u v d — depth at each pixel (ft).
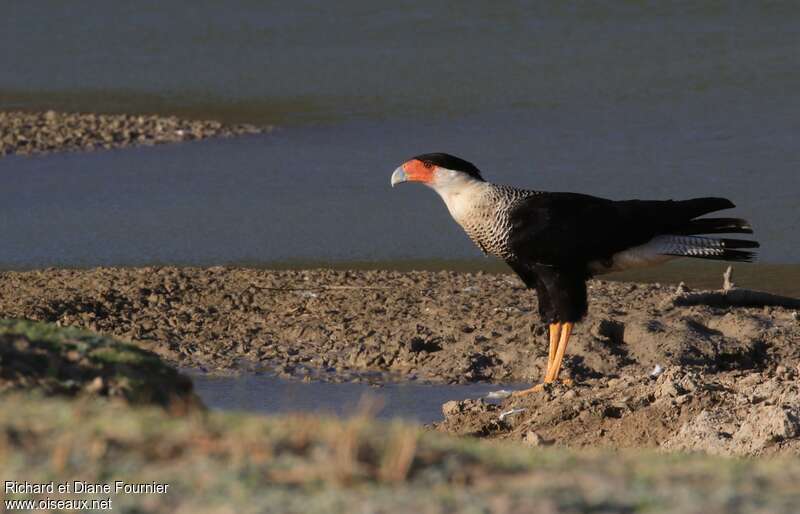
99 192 77.66
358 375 41.55
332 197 74.90
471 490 18.33
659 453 26.37
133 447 19.47
